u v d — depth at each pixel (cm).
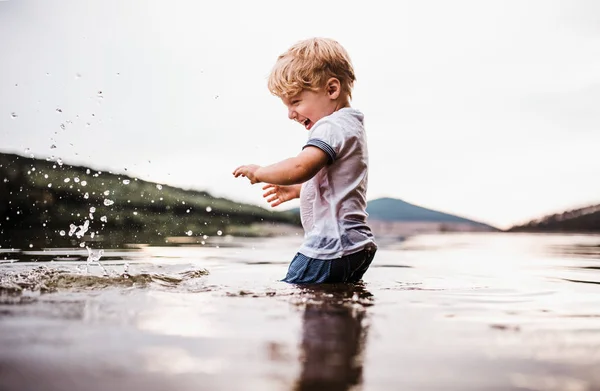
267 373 79
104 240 393
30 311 118
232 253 324
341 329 107
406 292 164
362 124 215
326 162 199
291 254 319
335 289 168
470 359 88
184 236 512
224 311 123
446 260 302
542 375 80
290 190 241
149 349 90
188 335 99
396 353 90
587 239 560
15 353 86
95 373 78
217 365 82
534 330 110
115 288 156
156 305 128
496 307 138
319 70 218
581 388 75
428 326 112
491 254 353
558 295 162
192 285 168
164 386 73
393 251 385
